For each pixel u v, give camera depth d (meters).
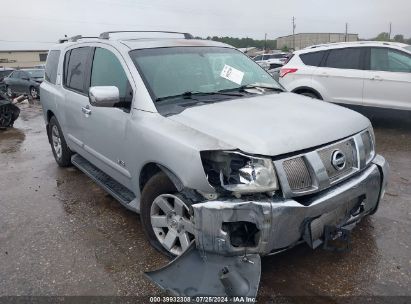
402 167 5.78
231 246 2.79
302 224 2.84
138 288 3.12
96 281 3.23
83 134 4.81
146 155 3.39
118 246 3.74
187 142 2.96
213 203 2.76
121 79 3.94
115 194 4.17
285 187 2.77
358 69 8.01
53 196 5.07
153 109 3.50
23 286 3.20
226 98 3.80
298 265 3.34
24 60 72.62
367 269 3.26
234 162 2.83
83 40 5.21
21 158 7.08
